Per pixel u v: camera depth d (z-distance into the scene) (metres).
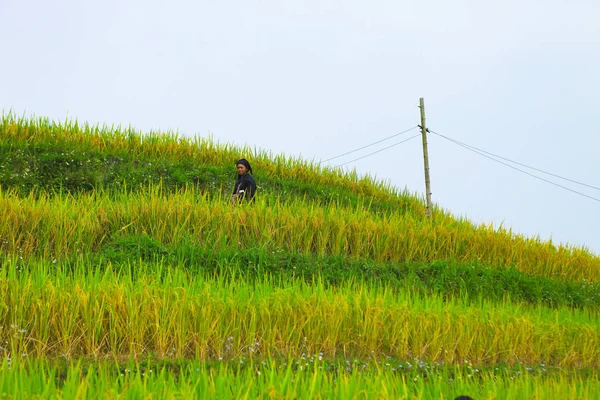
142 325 11.18
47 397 7.58
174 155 27.73
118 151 26.73
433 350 12.91
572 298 21.20
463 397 7.11
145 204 18.52
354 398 8.22
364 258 19.72
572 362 14.34
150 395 7.45
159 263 16.14
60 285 11.81
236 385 8.52
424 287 18.52
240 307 12.12
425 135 30.75
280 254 18.25
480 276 20.27
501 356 13.71
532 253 23.86
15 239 16.39
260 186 27.31
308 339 12.21
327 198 28.23
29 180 22.38
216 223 18.70
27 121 27.19
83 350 11.03
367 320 12.76
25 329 10.64
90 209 18.17
